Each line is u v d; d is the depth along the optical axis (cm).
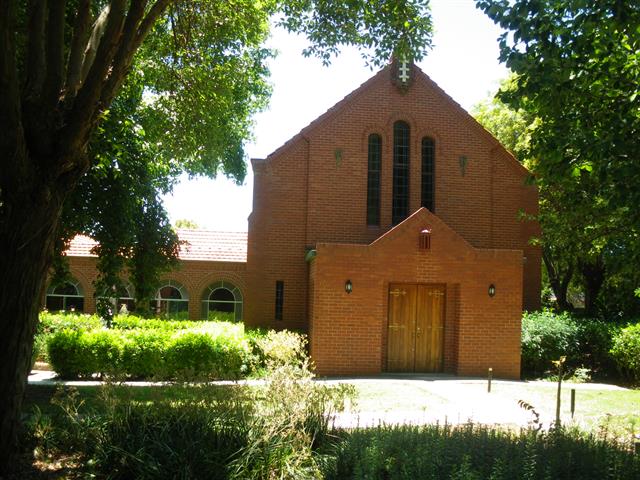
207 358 1608
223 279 2966
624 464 575
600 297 2509
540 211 2119
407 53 1171
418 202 2064
